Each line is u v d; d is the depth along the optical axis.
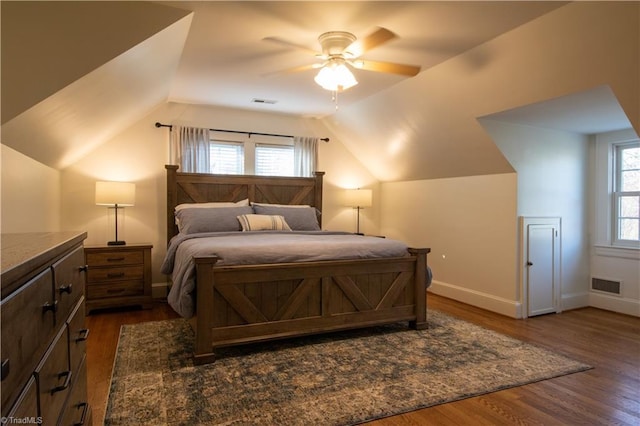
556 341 3.17
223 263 2.78
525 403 2.16
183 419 1.94
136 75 2.88
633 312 4.01
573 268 4.30
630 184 4.17
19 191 2.64
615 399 2.21
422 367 2.60
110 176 4.41
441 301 4.59
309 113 5.23
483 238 4.29
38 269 0.97
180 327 3.46
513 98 3.19
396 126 4.56
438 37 2.80
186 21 2.51
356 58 3.05
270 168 5.29
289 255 2.97
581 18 2.34
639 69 2.37
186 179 4.65
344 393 2.23
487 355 2.83
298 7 2.39
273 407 2.06
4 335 0.73
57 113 2.49
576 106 3.19
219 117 4.97
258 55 3.19
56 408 1.10
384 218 5.98
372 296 3.27
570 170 4.28
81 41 2.19
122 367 2.56
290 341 3.10
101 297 3.94
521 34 2.66
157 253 4.62
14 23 2.06
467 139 3.96
